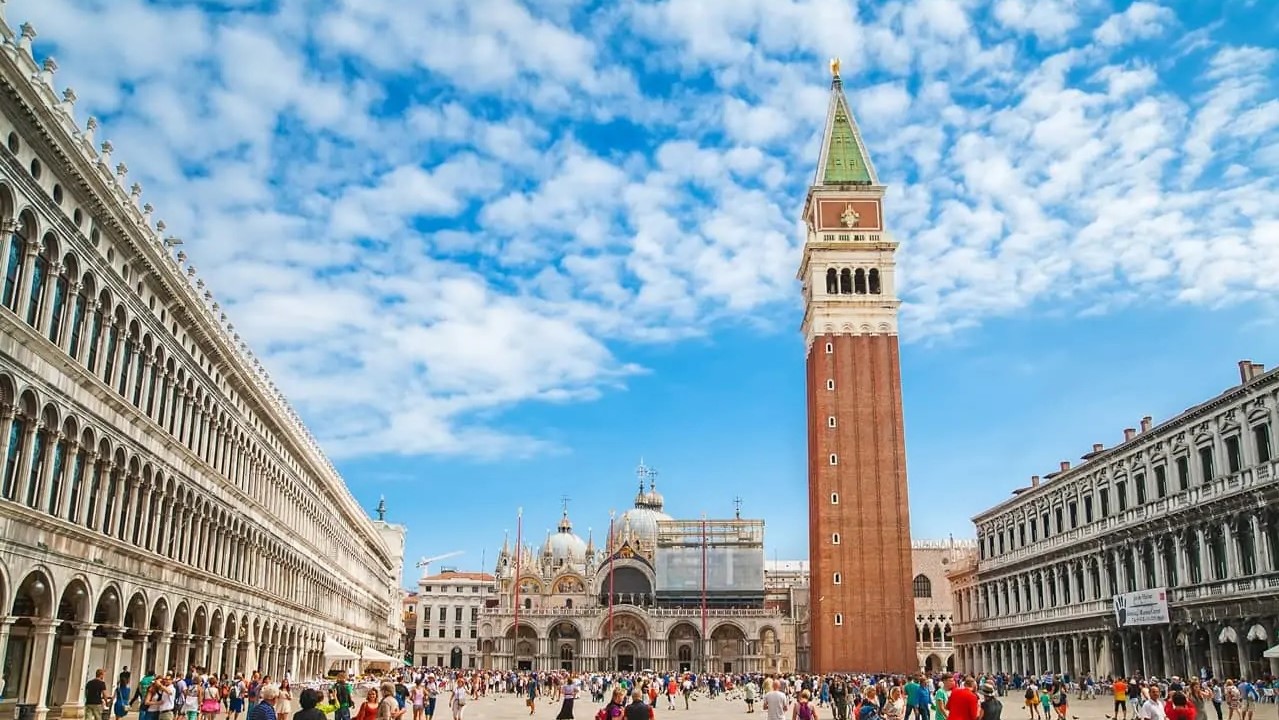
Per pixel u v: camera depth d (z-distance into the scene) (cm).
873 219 15262
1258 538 7825
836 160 15625
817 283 15025
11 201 3941
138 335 5462
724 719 8244
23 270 4106
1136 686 8194
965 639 15050
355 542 14200
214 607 6894
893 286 14962
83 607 4803
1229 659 8306
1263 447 7919
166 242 5953
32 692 4319
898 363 14625
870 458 14288
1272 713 6731
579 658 18538
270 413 8412
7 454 3997
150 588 5647
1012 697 10412
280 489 9119
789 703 8850
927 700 4797
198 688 4912
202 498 6631
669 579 19238
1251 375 8331
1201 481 8750
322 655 11125
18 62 3897
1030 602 12544
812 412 14950
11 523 4041
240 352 7531
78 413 4634
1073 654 11256
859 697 6600
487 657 19250
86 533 4712
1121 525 9969
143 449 5500
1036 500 12375
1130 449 9956
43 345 4194
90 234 4753
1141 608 9262
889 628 13675
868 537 13988
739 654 18438
